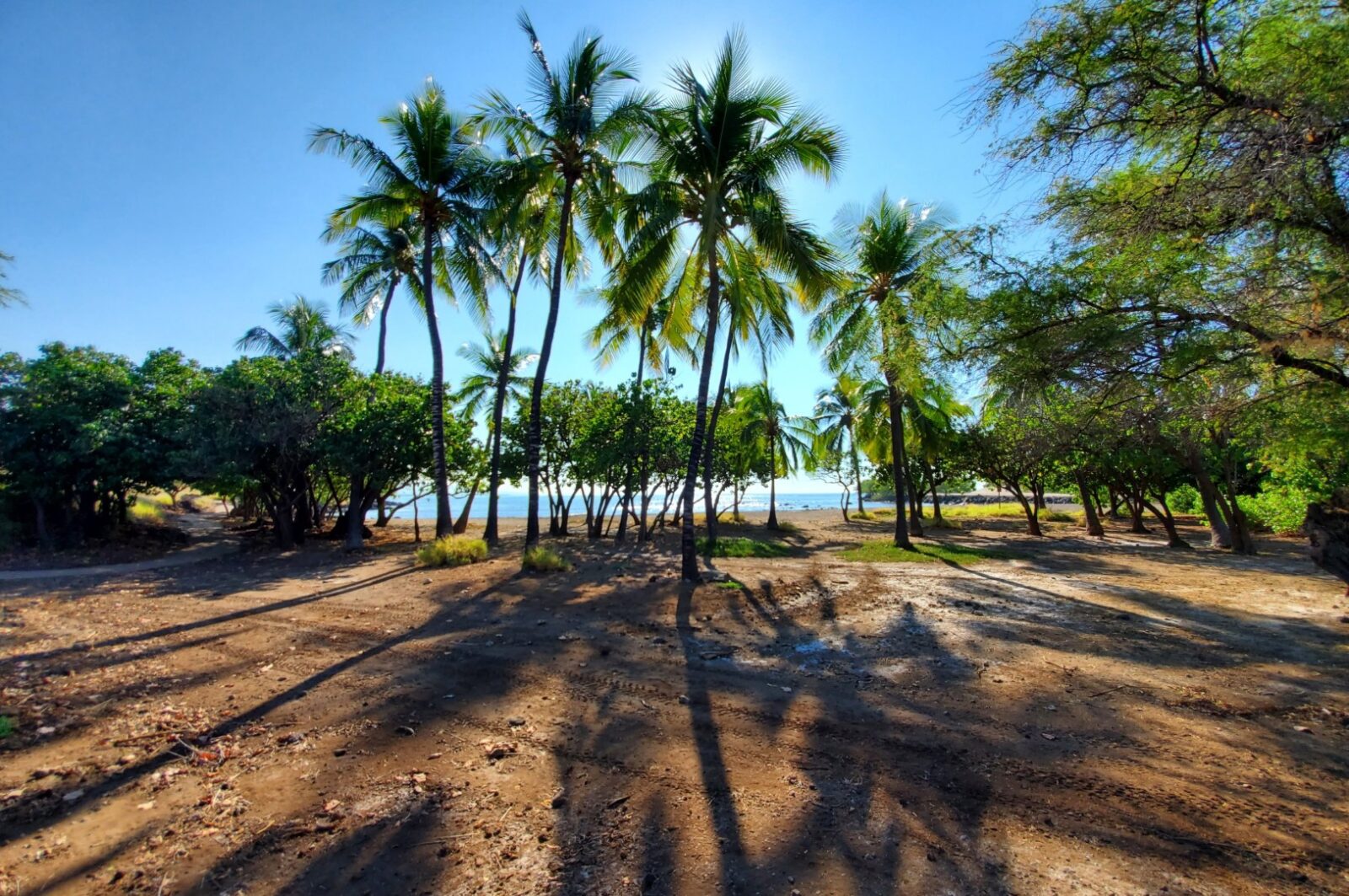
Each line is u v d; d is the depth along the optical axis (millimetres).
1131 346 4949
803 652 6645
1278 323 4637
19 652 6520
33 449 14859
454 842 3066
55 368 15148
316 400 16797
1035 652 6684
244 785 3646
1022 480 25469
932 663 6254
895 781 3672
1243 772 3805
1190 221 4531
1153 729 4488
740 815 3297
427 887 2725
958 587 11109
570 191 13359
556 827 3197
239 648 6652
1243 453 17156
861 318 16000
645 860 2914
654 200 10656
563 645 6836
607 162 12703
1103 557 16406
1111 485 26469
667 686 5457
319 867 2865
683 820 3252
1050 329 5227
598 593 9930
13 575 12492
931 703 5043
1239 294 4609
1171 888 2693
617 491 21016
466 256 15539
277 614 8414
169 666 6008
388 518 25578
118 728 4469
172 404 16000
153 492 22297
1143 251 4852
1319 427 6316
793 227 11188
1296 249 4508
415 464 17625
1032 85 4812
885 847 3002
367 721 4633
